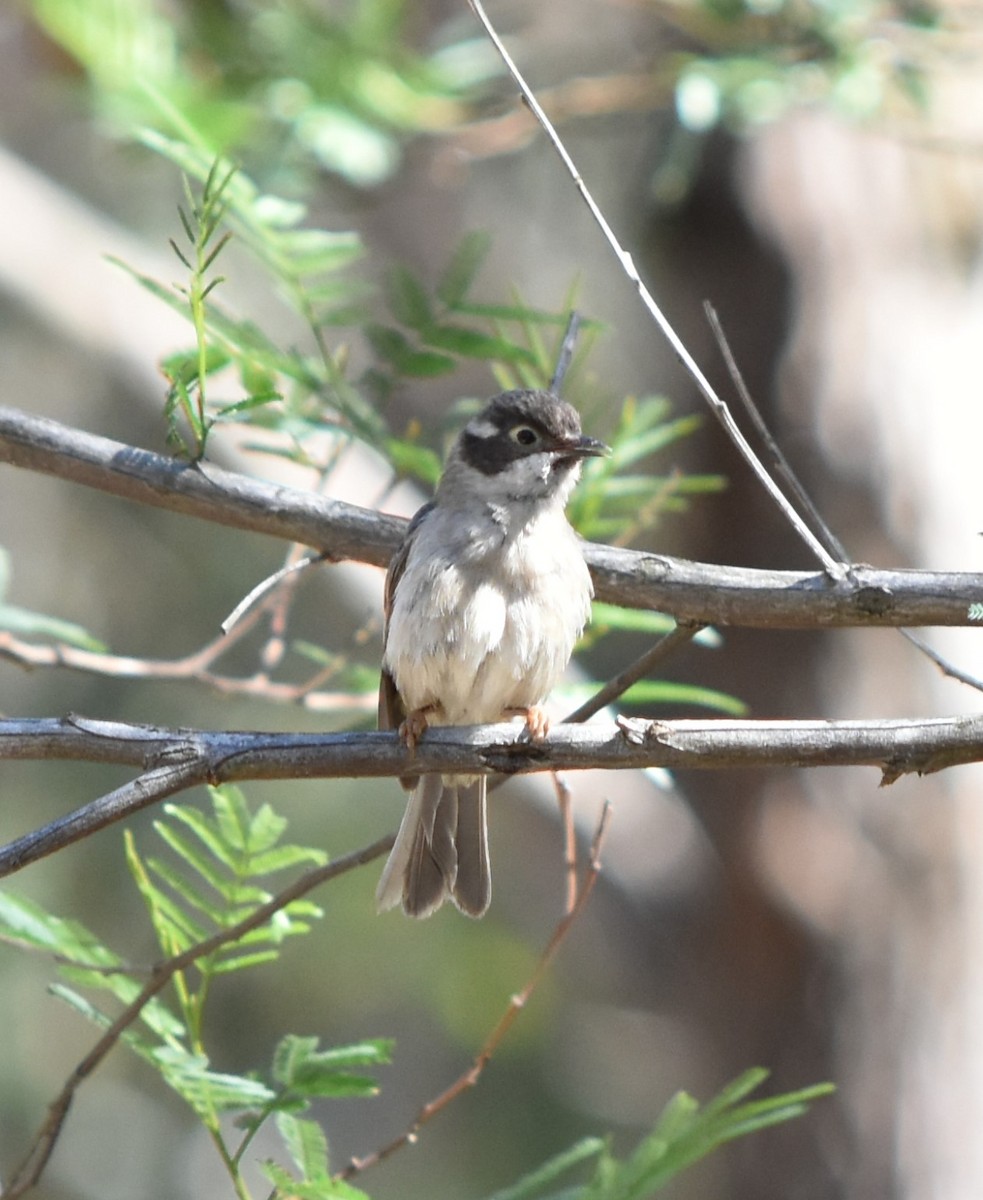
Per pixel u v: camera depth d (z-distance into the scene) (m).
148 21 12.63
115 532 18.72
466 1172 17.78
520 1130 17.83
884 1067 13.38
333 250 9.02
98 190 18.86
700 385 7.00
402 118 13.55
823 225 13.74
